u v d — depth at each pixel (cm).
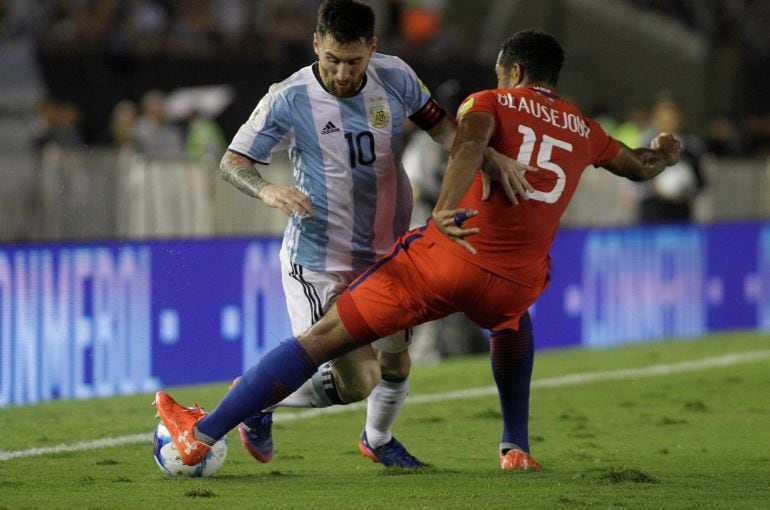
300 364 1730
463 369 3659
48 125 4516
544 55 1812
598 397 3008
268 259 3525
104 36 5175
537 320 4169
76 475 1906
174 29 5425
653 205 4631
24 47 4897
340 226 1811
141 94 5025
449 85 3634
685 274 4666
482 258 1711
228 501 1595
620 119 7112
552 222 1756
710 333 4772
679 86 7256
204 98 5056
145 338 3241
